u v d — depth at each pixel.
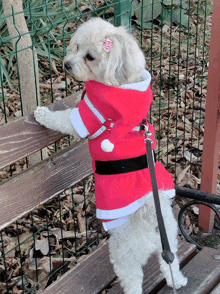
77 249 2.89
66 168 2.25
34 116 2.00
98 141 1.91
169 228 1.98
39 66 4.61
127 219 1.96
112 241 2.00
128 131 1.79
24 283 2.62
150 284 2.26
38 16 4.40
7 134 1.90
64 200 3.30
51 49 4.64
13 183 1.99
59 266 2.72
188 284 2.25
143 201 1.89
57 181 2.21
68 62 1.76
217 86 2.66
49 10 4.71
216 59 2.60
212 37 2.58
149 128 1.98
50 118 1.96
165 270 2.13
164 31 5.49
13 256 2.78
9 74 4.43
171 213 2.02
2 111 3.97
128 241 1.94
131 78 1.78
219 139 2.84
